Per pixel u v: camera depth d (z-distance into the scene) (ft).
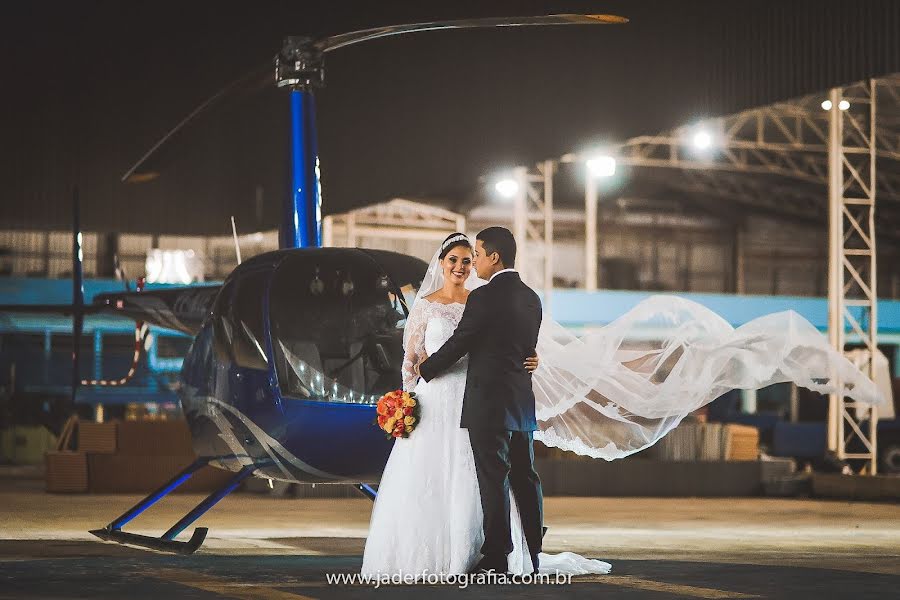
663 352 24.67
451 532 20.11
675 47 52.60
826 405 92.89
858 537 34.01
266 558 24.89
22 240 108.78
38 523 36.83
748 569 22.27
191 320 34.27
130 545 27.68
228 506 45.62
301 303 26.66
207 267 112.88
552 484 56.75
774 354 24.45
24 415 87.35
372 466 26.05
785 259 135.95
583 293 98.22
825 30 46.14
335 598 17.63
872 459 62.85
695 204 134.10
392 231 111.24
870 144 63.26
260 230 85.87
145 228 88.89
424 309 20.88
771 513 45.52
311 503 47.73
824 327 105.29
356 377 26.27
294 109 30.99
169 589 18.76
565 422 24.72
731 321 102.42
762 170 101.40
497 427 19.98
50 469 53.98
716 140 93.40
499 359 20.15
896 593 18.45
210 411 27.78
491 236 20.86
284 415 25.66
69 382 87.81
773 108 85.15
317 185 30.99
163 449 55.52
